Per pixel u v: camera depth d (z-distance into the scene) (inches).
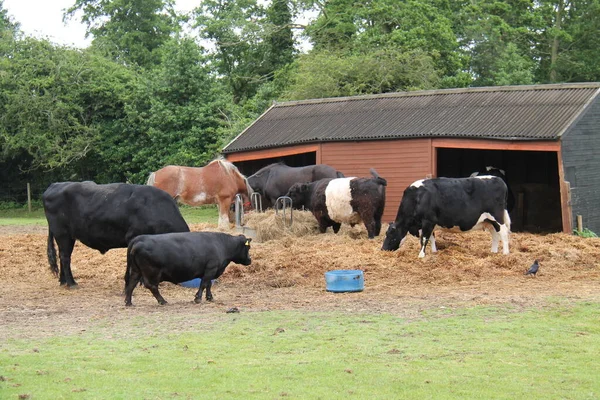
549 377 332.8
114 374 336.5
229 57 2021.4
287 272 634.2
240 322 442.9
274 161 1205.1
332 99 1168.2
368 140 1005.8
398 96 1111.6
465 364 351.6
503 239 681.0
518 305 484.7
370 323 436.1
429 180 681.6
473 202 671.1
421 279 595.2
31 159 1748.3
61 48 1722.4
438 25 1640.0
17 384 320.8
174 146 1619.1
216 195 906.1
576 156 893.8
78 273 666.2
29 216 1585.9
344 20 1776.6
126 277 510.0
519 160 1115.3
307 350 377.1
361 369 343.0
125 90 1722.4
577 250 692.1
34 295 567.5
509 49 1811.0
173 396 307.0
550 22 2071.9
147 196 580.4
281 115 1178.6
